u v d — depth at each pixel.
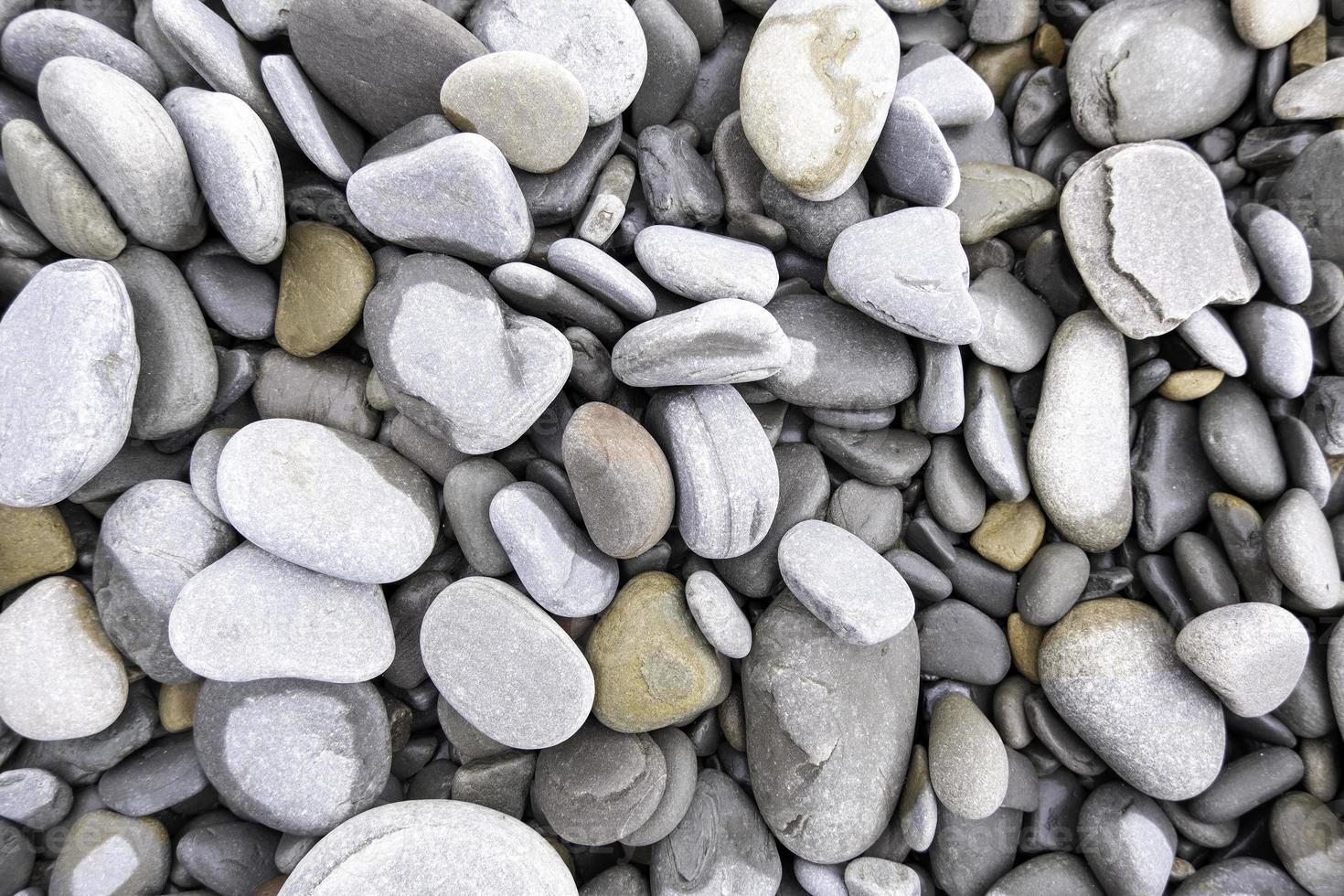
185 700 0.71
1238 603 0.72
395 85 0.70
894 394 0.72
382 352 0.69
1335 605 0.72
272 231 0.69
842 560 0.71
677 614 0.71
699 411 0.70
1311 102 0.73
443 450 0.71
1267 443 0.73
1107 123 0.74
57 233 0.68
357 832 0.69
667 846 0.72
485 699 0.70
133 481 0.71
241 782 0.70
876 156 0.73
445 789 0.72
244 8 0.70
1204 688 0.72
